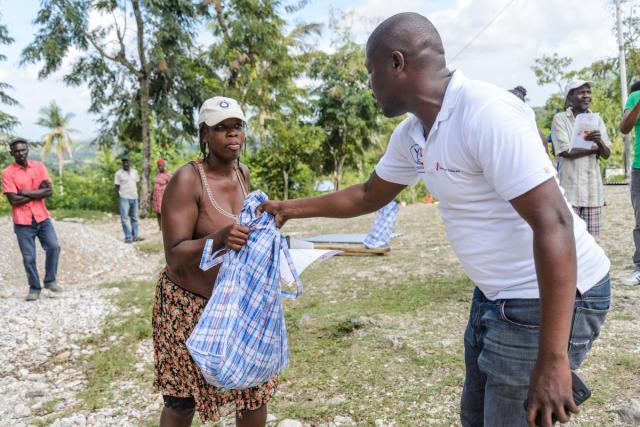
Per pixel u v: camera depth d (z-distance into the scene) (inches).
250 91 999.0
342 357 160.9
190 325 98.3
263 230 89.7
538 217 61.1
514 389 70.9
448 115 67.6
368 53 73.4
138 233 551.5
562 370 59.5
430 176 72.7
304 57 1197.7
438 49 71.1
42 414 145.3
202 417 98.8
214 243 90.9
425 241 351.6
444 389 134.9
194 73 940.6
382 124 1325.0
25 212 268.4
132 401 148.6
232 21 960.9
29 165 271.3
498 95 65.5
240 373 85.0
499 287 71.0
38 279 271.3
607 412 117.1
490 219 68.9
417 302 209.6
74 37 800.9
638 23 932.6
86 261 360.5
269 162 1185.4
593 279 69.7
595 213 217.5
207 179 100.4
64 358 187.0
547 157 63.5
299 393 142.3
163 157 997.2
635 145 204.8
